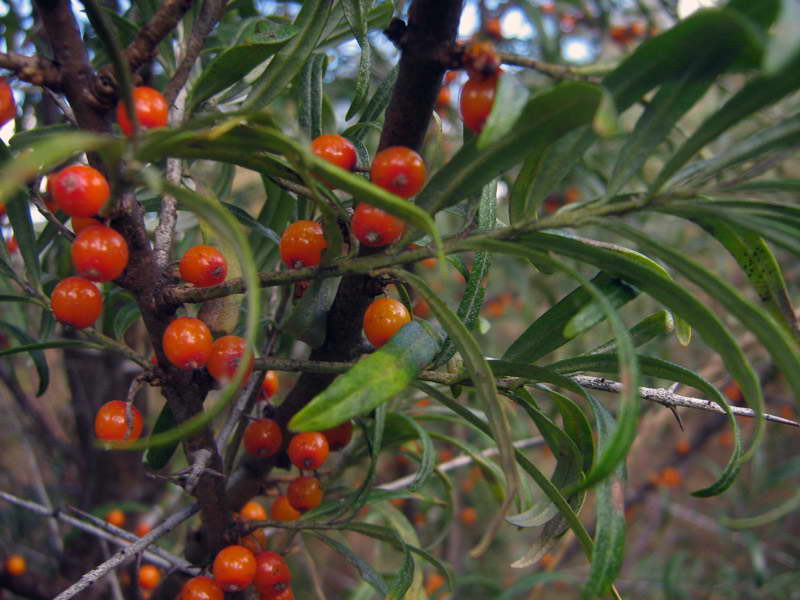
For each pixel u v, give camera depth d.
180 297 0.12
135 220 0.11
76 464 0.29
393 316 0.12
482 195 0.12
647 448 0.42
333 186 0.09
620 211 0.10
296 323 0.12
